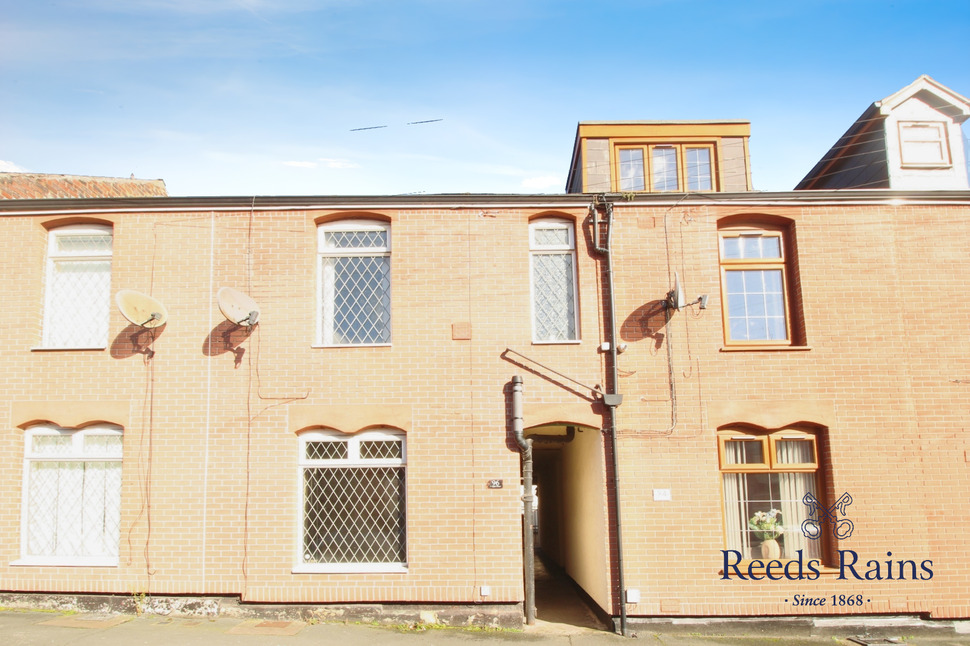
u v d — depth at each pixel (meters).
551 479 16.00
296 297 10.66
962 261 10.83
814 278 10.75
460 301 10.64
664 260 10.79
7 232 10.86
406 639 9.30
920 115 12.47
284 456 10.26
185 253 10.80
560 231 11.06
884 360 10.54
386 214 10.89
